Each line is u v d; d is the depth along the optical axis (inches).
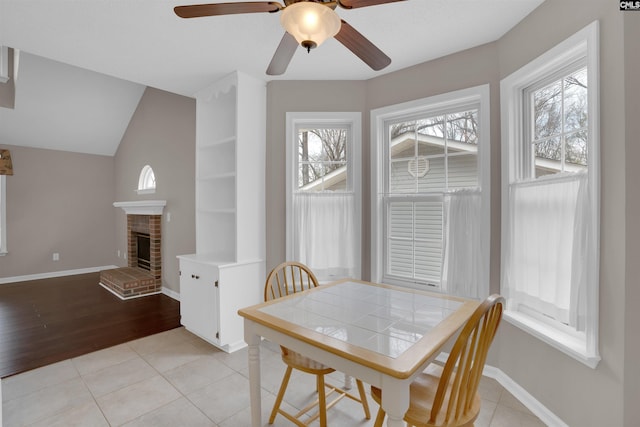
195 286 116.6
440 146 101.0
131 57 98.6
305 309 65.0
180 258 124.4
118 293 173.9
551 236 71.6
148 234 197.8
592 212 60.8
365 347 48.1
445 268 96.5
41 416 74.7
